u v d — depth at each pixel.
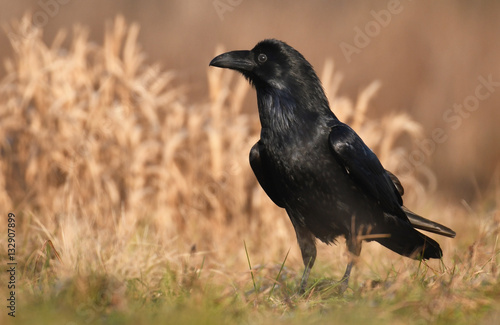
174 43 20.11
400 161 15.23
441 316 5.97
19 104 13.02
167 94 13.45
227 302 6.67
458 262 8.34
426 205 14.47
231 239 12.66
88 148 12.44
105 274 7.06
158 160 13.52
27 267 8.16
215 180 13.12
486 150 18.77
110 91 13.17
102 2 21.20
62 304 6.48
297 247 12.23
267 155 8.34
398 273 7.39
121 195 12.91
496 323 5.70
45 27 20.22
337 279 8.77
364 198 8.23
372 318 5.99
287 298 7.06
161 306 6.67
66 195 11.87
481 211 12.25
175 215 12.94
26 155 12.82
